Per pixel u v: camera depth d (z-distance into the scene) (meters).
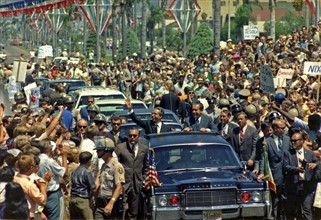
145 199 24.75
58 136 27.89
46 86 60.75
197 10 85.62
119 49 199.62
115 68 75.31
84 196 23.33
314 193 25.44
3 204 18.17
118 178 23.80
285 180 25.67
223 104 33.47
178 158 25.80
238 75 50.56
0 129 28.03
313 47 54.88
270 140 25.97
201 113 32.97
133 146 25.42
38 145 22.92
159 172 25.39
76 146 26.77
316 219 25.80
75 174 23.39
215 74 52.28
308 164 25.34
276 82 42.16
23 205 17.94
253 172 25.88
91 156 23.52
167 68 67.00
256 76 44.25
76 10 150.88
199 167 25.55
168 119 36.00
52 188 22.67
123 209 25.19
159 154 25.89
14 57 183.50
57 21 133.62
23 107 37.88
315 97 40.06
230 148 26.42
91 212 23.50
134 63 78.94
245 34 74.38
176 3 85.75
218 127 32.50
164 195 24.14
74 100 45.38
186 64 70.94
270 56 56.81
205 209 24.05
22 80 44.75
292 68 48.03
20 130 25.41
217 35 76.00
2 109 28.53
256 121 30.41
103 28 99.75
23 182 20.28
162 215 24.08
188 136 26.94
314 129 28.02
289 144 25.84
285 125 28.16
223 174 25.08
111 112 41.91
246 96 36.91
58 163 24.42
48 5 123.19
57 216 22.86
